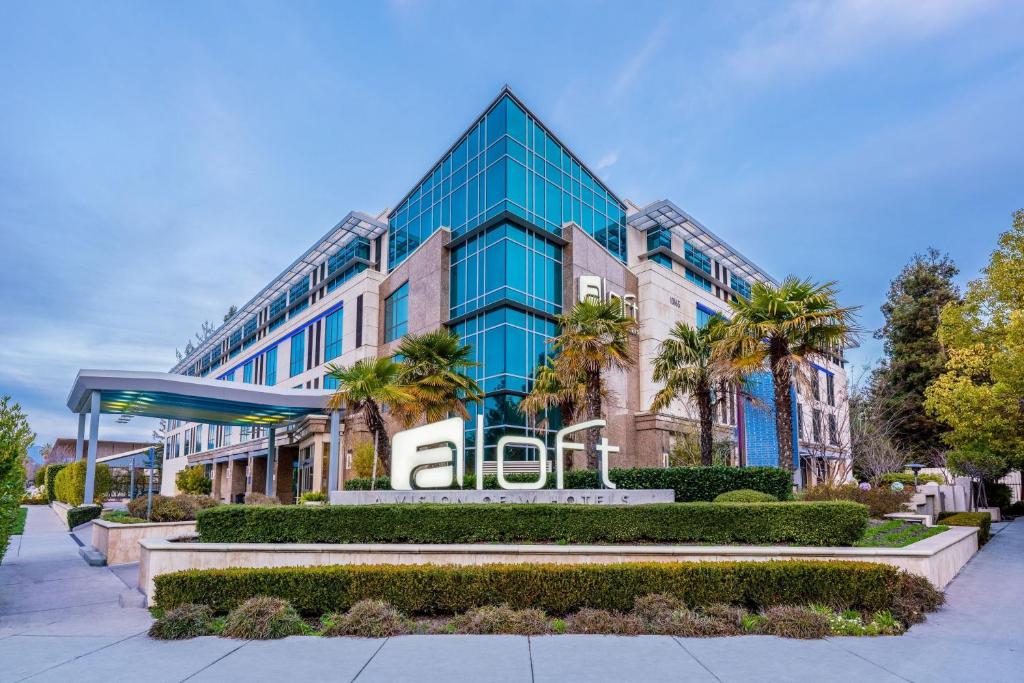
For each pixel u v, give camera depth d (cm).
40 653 774
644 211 3984
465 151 3597
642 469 2083
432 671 685
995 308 2352
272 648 782
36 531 2441
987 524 2067
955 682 656
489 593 920
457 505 1280
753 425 2633
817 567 934
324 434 3403
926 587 1000
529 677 665
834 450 3158
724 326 2327
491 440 2998
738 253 4591
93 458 2448
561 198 3566
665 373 2442
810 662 718
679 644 790
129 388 2484
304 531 1252
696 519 1236
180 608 876
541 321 3269
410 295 3666
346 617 859
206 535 1242
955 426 2595
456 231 3559
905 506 1969
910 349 4759
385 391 2266
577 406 2402
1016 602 1060
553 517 1259
